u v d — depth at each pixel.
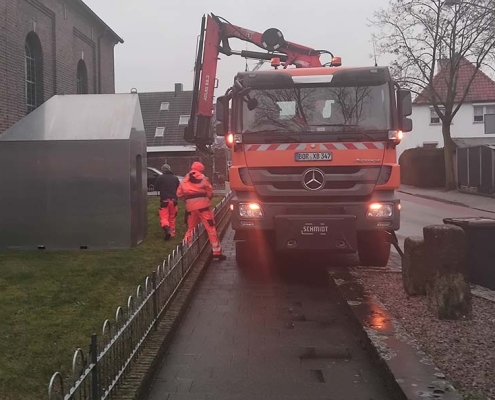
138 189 10.48
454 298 5.57
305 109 7.82
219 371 4.80
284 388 4.44
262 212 7.70
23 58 16.17
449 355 4.62
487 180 24.73
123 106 10.19
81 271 7.73
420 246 6.49
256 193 7.77
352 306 6.04
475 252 7.12
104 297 6.45
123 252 9.27
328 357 5.11
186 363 4.99
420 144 42.22
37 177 9.63
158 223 13.23
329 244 7.52
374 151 7.65
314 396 4.29
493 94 41.59
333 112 7.80
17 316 5.62
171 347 5.39
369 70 7.84
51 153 9.63
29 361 4.45
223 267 9.22
